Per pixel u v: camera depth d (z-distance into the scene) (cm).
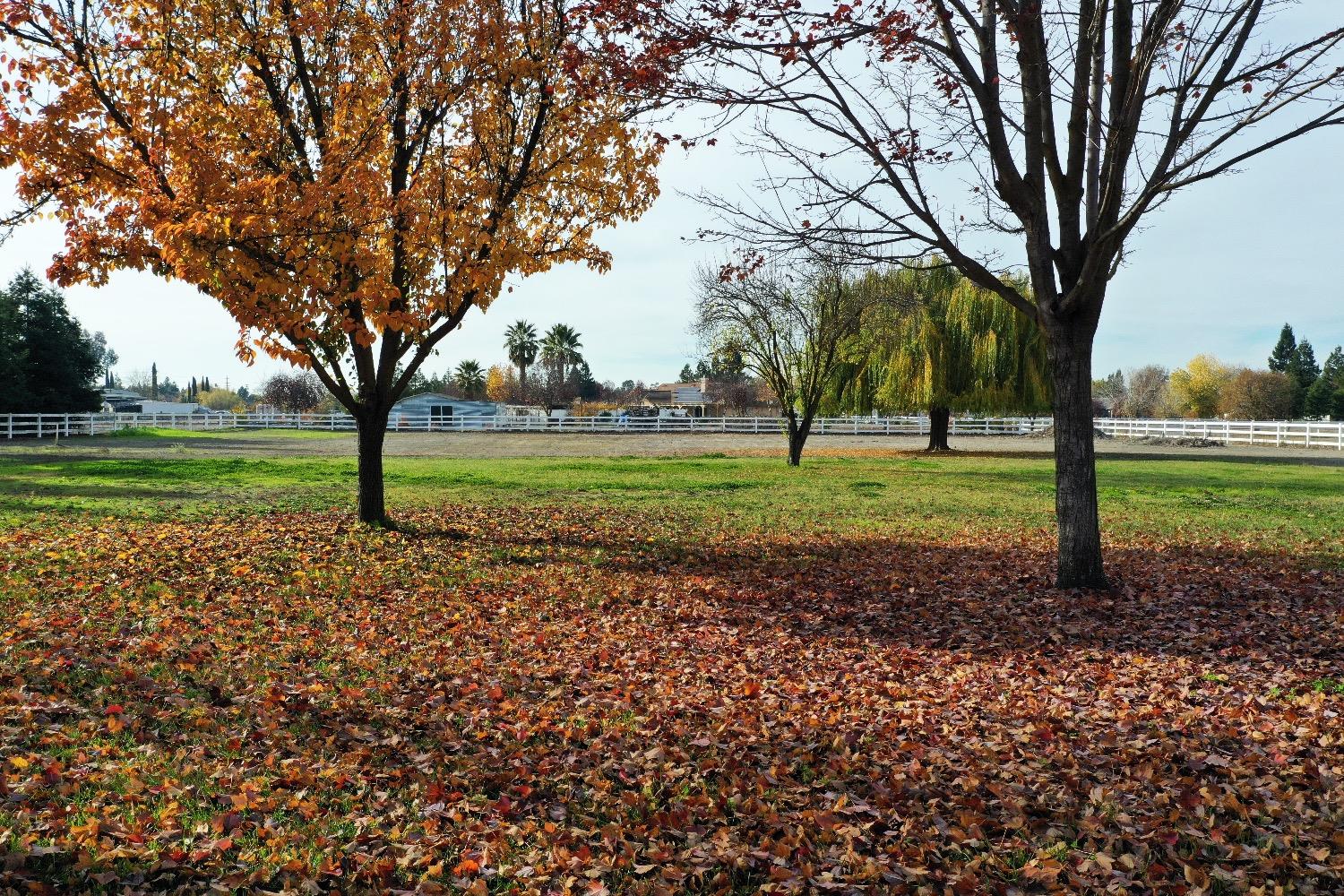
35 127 1112
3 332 5291
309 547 1280
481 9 1304
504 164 1357
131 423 6088
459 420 6344
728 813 474
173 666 698
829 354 3166
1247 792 484
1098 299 1019
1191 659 777
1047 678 734
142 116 1215
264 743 552
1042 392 3756
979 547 1421
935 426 4222
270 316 1197
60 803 439
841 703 668
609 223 1453
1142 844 430
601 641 846
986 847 438
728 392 9719
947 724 620
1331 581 1105
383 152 1416
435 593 1031
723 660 790
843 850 429
